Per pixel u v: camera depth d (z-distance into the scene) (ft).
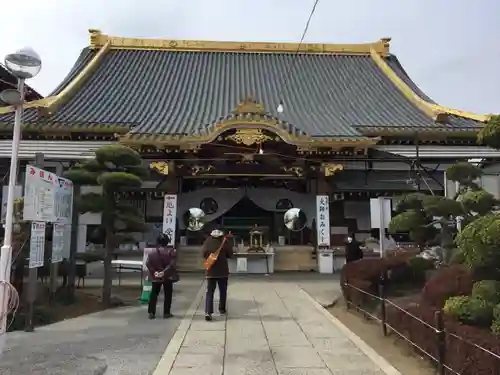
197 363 20.02
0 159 60.39
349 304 33.83
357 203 69.82
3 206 42.73
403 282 31.22
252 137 58.90
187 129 63.10
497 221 15.99
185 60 95.35
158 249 31.37
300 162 63.67
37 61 21.47
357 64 96.22
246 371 18.95
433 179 63.87
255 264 60.90
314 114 74.33
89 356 20.61
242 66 94.27
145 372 18.83
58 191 30.32
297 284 48.60
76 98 74.33
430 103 76.69
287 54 99.25
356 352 21.95
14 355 20.61
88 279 53.21
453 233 28.25
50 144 61.87
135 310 33.27
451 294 20.44
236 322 28.81
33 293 26.22
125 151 35.22
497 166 65.46
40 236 27.17
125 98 77.00
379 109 76.84
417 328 20.81
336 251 63.98
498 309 15.98
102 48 92.99
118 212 35.83
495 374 14.11
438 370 18.19
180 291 43.70
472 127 66.54
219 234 31.27
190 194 67.62
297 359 20.76
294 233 73.77
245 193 68.03
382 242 39.88
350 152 62.18
